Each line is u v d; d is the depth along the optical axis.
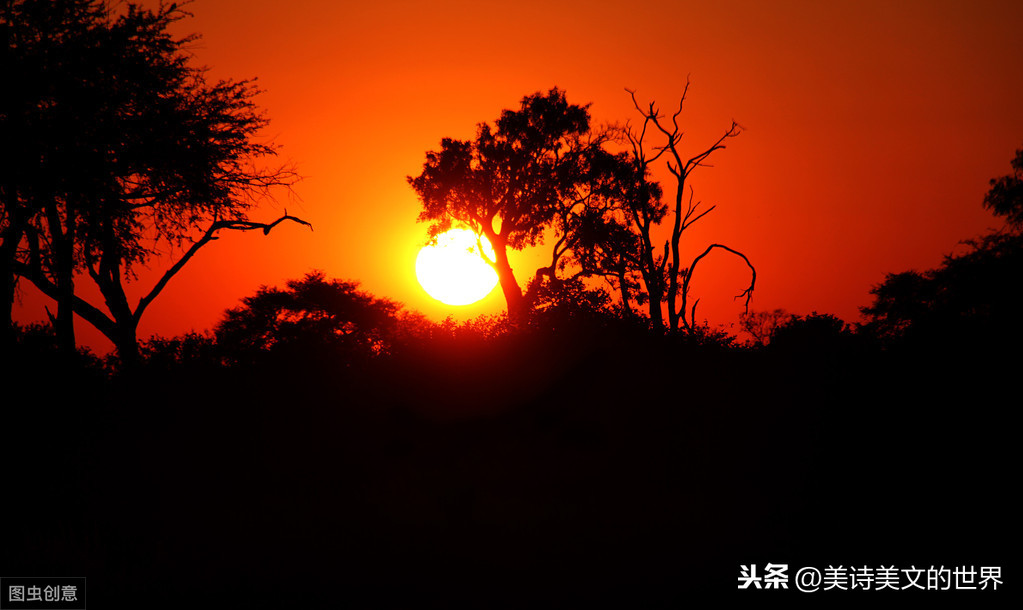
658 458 18.19
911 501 15.55
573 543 14.55
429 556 14.09
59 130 28.39
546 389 19.67
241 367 20.23
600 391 19.55
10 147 27.48
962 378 18.25
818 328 20.28
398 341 21.00
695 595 12.56
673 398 19.41
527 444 18.72
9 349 20.08
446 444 18.83
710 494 16.83
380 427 18.95
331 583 13.12
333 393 19.55
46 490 16.55
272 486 17.28
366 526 15.33
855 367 18.91
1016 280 23.20
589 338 20.38
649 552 14.20
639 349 20.27
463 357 20.34
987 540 14.07
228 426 18.56
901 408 17.78
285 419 18.78
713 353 20.41
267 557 13.99
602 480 17.73
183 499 16.64
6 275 28.05
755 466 17.77
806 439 17.86
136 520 15.52
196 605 12.33
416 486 17.17
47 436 17.80
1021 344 18.84
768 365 19.59
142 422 18.42
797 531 14.92
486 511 16.06
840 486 16.41
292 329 24.95
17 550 13.93
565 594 12.70
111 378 20.11
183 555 13.99
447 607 12.34
